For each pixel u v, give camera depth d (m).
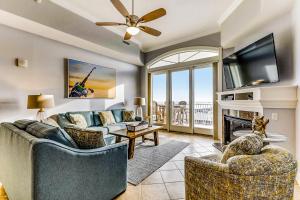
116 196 1.83
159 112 6.11
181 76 5.36
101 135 1.68
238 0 3.10
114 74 5.13
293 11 2.29
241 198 1.00
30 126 1.66
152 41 5.21
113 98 5.10
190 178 1.29
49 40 3.56
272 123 2.37
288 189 1.04
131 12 3.47
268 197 1.00
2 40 2.88
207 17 3.74
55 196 1.26
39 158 1.17
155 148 3.60
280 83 2.55
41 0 2.89
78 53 4.15
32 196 1.16
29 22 2.83
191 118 5.11
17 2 2.62
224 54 4.17
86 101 4.34
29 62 3.22
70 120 3.52
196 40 4.70
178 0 3.11
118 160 1.83
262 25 2.84
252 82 2.94
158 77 6.01
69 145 1.51
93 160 1.54
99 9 3.47
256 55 2.80
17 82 3.06
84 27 3.65
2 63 2.88
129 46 4.97
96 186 1.58
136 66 6.08
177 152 3.35
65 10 3.28
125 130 3.44
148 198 1.82
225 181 1.06
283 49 2.49
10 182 1.66
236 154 1.17
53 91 3.63
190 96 5.11
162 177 2.31
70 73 3.92
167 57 5.55
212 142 4.12
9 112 2.96
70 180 1.36
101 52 4.58
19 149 1.41
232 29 3.37
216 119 4.46
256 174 0.98
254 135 1.30
